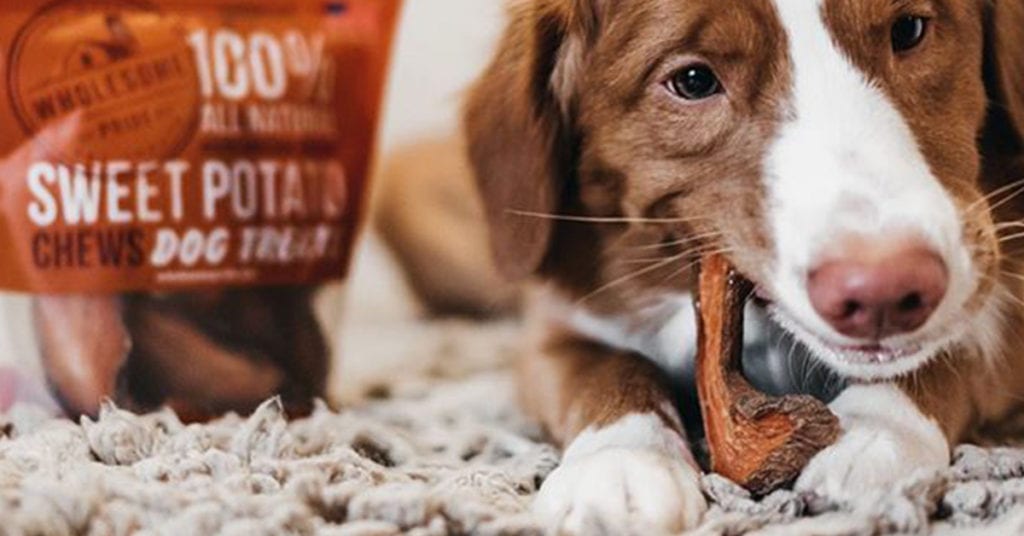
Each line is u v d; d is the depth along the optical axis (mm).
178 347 812
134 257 800
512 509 616
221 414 819
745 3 692
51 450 682
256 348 833
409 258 1267
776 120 683
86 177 789
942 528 602
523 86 798
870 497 606
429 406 894
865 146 652
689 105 716
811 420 637
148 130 799
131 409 802
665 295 775
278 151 835
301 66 841
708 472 689
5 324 792
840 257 614
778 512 617
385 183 1272
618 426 698
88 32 786
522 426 828
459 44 1300
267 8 831
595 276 804
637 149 742
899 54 691
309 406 853
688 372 782
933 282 609
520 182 806
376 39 872
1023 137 759
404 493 597
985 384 736
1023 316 764
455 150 1137
